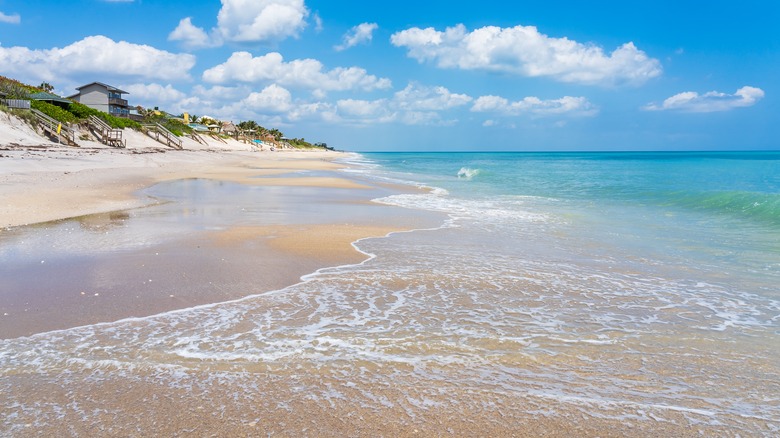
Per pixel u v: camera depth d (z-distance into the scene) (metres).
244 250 9.66
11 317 5.86
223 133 119.50
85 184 21.16
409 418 3.79
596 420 3.82
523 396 4.17
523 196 22.72
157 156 45.72
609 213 16.75
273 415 3.80
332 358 4.84
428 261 9.22
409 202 19.66
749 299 7.18
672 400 4.16
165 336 5.35
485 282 7.83
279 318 5.98
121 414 3.80
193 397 4.05
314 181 28.94
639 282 8.04
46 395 4.07
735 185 28.83
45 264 8.28
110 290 6.93
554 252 10.37
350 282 7.66
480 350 5.12
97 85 69.06
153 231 11.47
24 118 40.91
